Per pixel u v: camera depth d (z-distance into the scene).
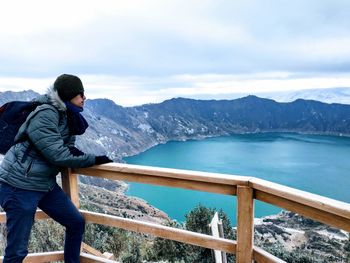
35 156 2.12
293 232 38.50
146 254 10.03
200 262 8.80
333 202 1.51
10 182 2.12
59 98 2.14
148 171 2.27
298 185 111.38
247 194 1.98
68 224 2.46
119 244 9.92
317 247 27.39
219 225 4.99
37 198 2.19
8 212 2.14
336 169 139.88
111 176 2.46
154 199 90.50
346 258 17.61
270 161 160.25
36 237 7.29
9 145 2.16
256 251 2.03
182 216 72.25
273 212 69.62
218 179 2.05
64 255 2.58
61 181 2.66
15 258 2.19
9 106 2.19
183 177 2.15
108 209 46.06
